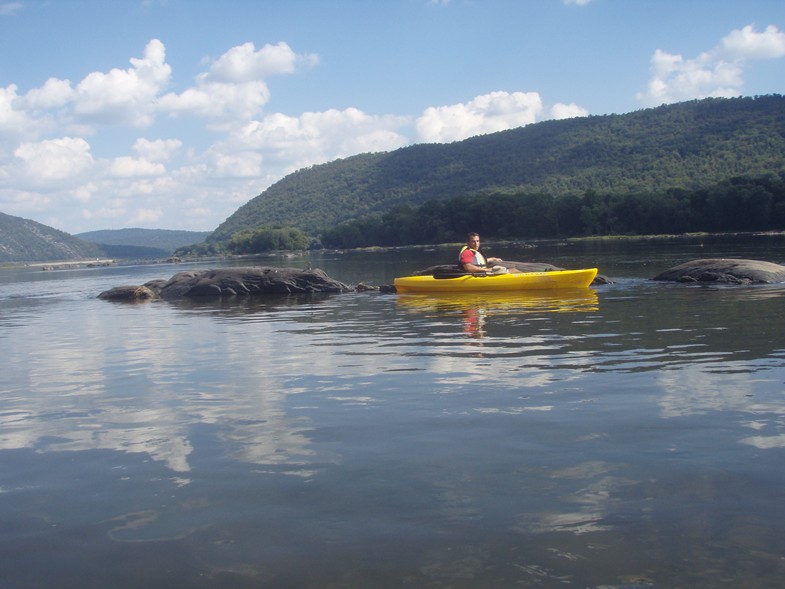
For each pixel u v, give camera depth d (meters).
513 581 2.68
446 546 2.97
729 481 3.54
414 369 6.76
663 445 4.13
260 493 3.64
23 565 2.97
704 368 6.18
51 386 6.75
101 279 37.06
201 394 6.05
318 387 6.12
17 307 18.05
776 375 5.79
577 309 11.41
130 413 5.47
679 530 3.03
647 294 13.34
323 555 2.94
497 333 9.02
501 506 3.35
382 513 3.33
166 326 11.86
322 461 4.10
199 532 3.21
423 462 4.00
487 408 5.13
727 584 2.60
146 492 3.73
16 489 3.87
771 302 10.98
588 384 5.76
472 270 16.44
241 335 10.12
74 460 4.32
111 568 2.91
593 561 2.80
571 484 3.59
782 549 2.84
